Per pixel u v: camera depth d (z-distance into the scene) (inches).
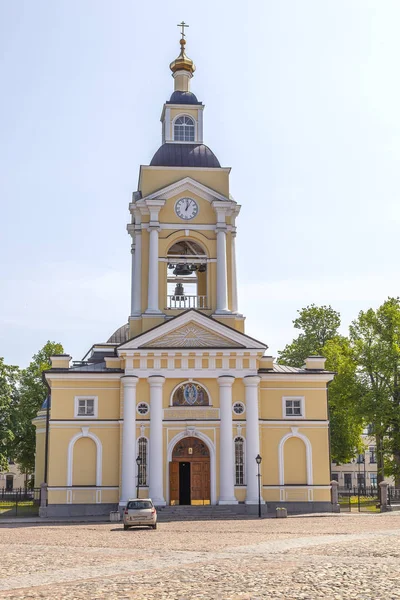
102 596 598.9
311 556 880.3
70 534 1363.2
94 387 2047.2
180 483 2014.0
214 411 2025.1
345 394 2586.1
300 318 3334.2
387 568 753.6
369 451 4527.6
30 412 3253.0
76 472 2004.2
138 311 2127.2
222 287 2126.0
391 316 2534.5
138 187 2326.5
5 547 1083.9
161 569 775.1
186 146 2271.2
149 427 1996.8
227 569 760.3
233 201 2175.2
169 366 2022.6
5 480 4635.8
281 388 2098.9
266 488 2032.5
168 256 2149.4
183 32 2400.3
